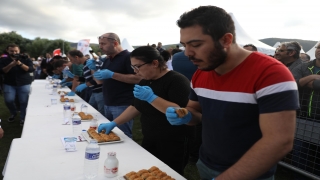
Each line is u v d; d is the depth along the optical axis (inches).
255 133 41.2
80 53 201.6
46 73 336.5
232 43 40.8
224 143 44.4
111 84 115.7
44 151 64.6
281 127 34.3
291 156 115.0
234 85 41.0
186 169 125.8
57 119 101.1
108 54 118.6
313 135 100.8
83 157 61.6
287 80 35.3
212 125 46.0
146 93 68.0
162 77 74.9
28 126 89.5
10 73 191.2
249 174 35.5
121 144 72.7
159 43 313.0
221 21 37.3
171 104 66.9
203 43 37.5
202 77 49.7
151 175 50.4
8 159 58.9
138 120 230.5
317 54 107.1
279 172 126.2
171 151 74.7
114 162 51.6
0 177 110.8
